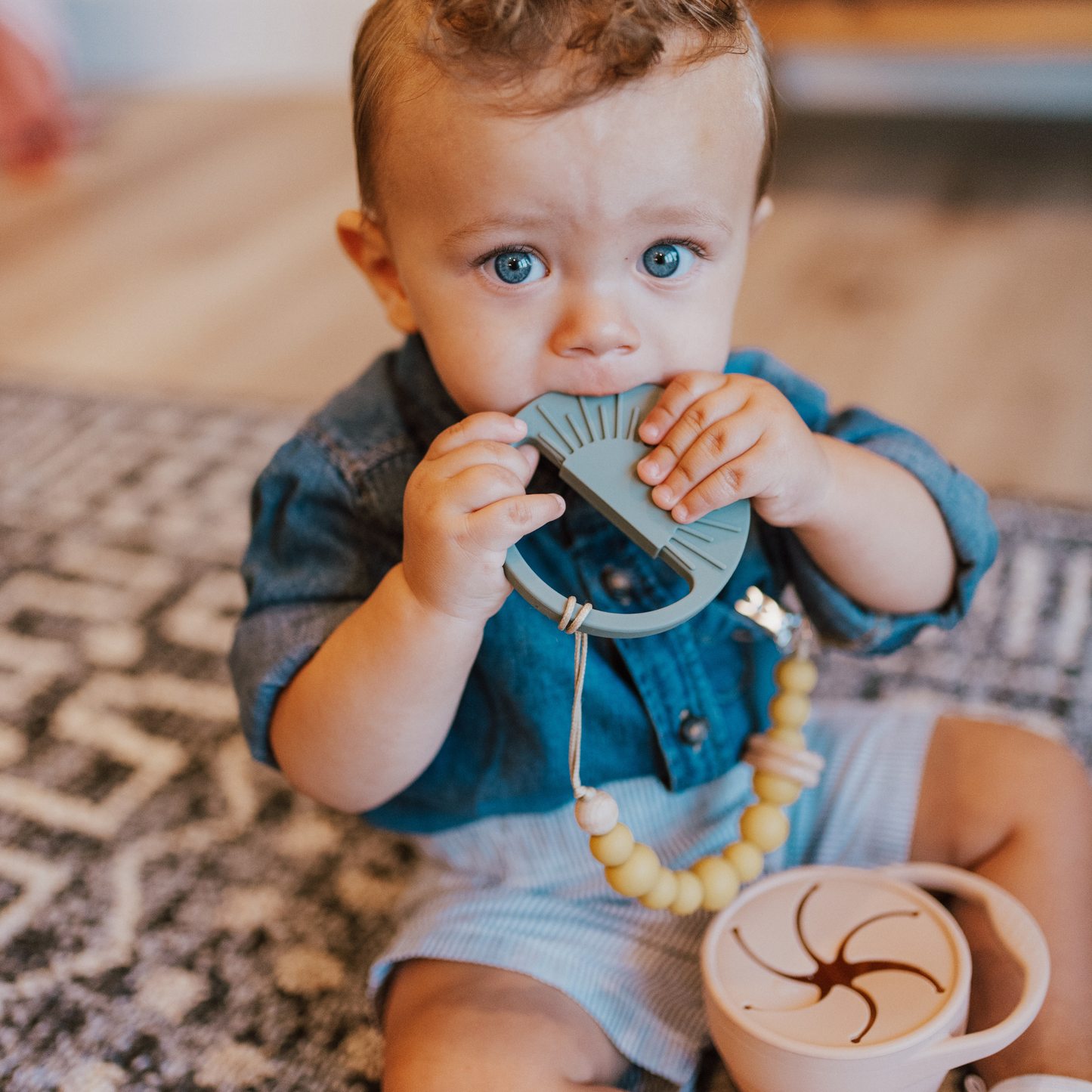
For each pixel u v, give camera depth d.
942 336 1.70
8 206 2.37
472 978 0.70
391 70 0.59
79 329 1.86
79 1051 0.79
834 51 1.99
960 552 0.76
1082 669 1.06
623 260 0.59
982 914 0.72
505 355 0.61
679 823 0.76
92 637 1.19
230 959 0.86
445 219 0.59
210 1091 0.76
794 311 1.79
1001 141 2.35
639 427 0.62
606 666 0.72
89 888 0.92
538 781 0.73
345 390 0.78
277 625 0.71
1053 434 1.46
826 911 0.69
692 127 0.56
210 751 1.05
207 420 1.56
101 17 3.05
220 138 2.67
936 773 0.79
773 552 0.78
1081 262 1.89
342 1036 0.79
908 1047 0.60
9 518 1.38
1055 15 1.79
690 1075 0.72
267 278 2.01
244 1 2.94
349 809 0.75
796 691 0.76
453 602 0.61
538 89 0.55
